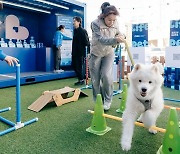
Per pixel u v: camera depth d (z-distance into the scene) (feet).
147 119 6.09
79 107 10.29
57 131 7.25
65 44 21.89
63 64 21.94
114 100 11.73
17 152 5.80
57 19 21.83
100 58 9.23
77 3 21.22
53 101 10.98
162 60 18.16
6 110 9.61
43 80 18.20
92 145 6.22
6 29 20.40
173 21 15.49
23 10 21.70
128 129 5.74
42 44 22.89
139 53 17.28
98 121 7.15
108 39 7.82
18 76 7.34
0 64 18.30
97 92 9.73
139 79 5.97
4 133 6.96
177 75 14.56
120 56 13.83
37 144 6.28
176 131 5.14
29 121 7.96
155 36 23.12
